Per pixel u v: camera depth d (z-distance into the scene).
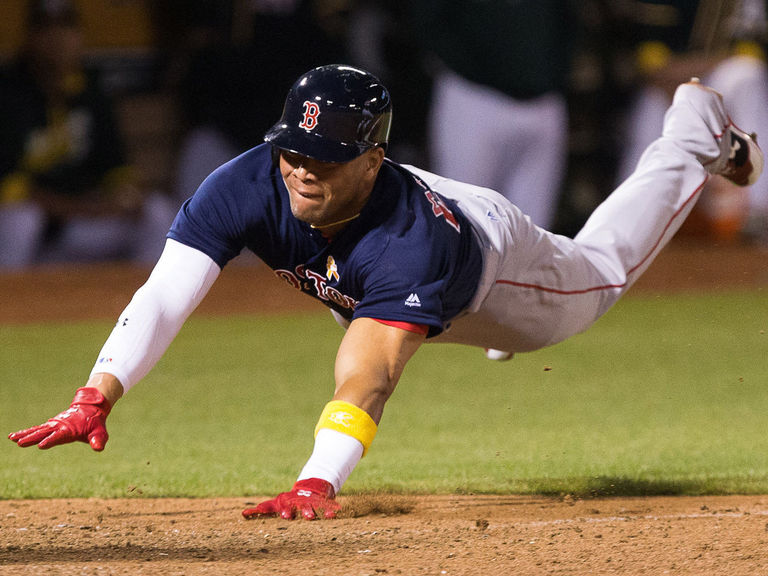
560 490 17.31
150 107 53.59
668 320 44.56
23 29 50.12
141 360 13.73
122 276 50.56
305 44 53.16
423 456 21.00
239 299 50.81
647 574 11.38
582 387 29.91
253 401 28.02
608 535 13.21
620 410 26.39
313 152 12.92
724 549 12.34
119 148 52.66
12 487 17.86
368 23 53.84
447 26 45.12
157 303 13.99
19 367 33.62
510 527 13.77
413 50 54.34
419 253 13.45
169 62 53.56
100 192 52.47
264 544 12.73
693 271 55.69
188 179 54.25
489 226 15.37
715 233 57.97
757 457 20.30
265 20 52.66
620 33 57.22
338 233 13.80
